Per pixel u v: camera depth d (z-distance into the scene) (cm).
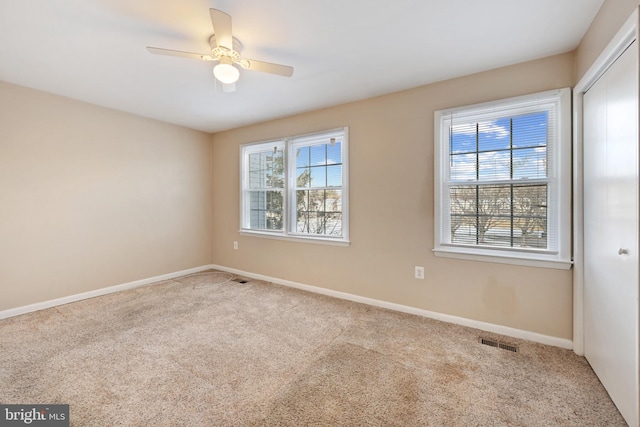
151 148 387
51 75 256
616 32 148
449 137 267
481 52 217
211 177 467
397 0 162
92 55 221
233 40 202
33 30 189
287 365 198
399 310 293
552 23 182
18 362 198
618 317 153
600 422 148
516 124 239
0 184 269
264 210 413
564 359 204
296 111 353
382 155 299
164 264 405
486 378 183
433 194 272
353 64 235
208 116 374
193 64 236
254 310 296
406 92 284
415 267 283
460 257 259
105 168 342
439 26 186
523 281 234
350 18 178
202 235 455
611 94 160
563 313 220
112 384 176
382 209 301
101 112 336
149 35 196
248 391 171
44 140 294
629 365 142
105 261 344
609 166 163
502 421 148
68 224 313
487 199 252
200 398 164
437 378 183
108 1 162
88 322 265
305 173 368
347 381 180
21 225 281
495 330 245
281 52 218
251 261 420
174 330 250
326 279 345
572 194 213
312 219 364
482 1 163
